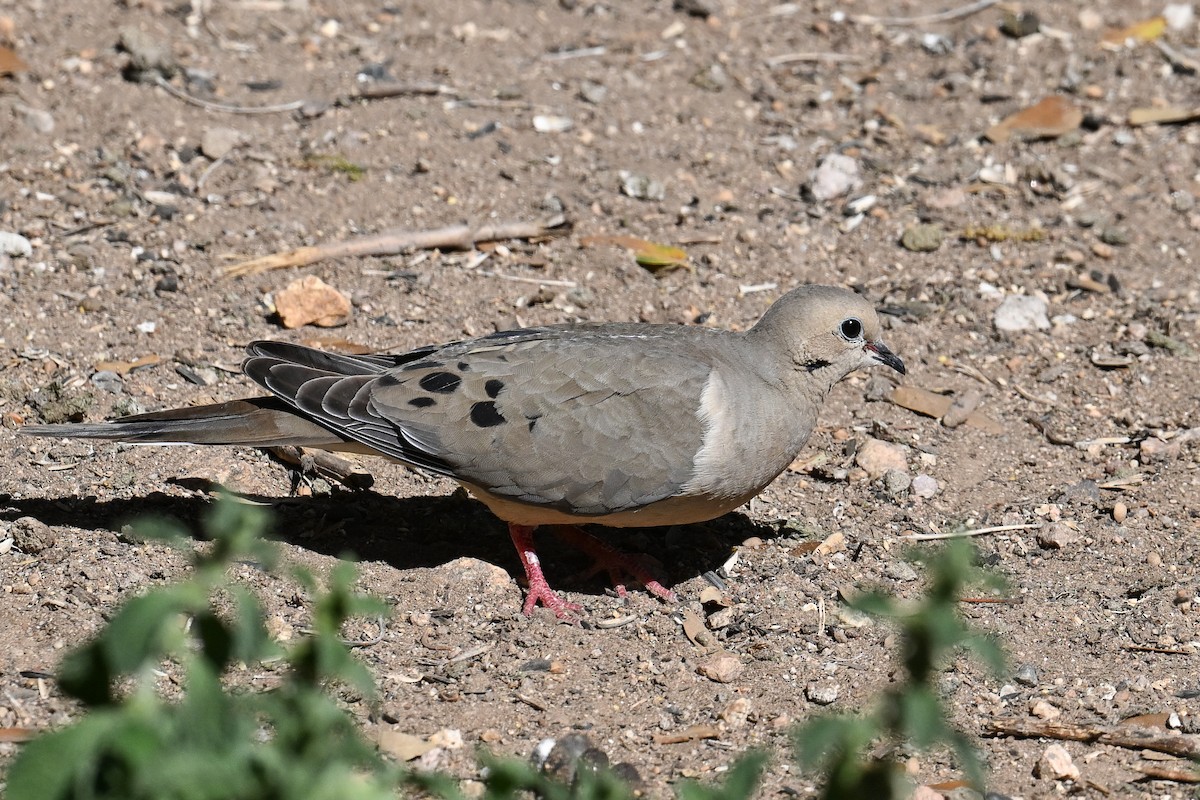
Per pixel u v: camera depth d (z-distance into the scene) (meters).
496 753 8.34
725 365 9.97
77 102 15.28
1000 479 11.73
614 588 10.30
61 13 16.67
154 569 9.74
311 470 11.22
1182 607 10.02
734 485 9.92
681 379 9.73
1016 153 16.20
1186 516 11.12
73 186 14.24
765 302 13.88
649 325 10.59
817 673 9.32
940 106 17.08
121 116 15.17
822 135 16.42
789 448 10.20
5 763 7.75
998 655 5.96
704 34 18.19
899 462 11.73
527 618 9.82
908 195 15.49
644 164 15.68
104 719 5.56
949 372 13.10
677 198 15.20
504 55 17.34
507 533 10.94
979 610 10.04
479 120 16.00
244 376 12.20
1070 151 16.30
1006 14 18.50
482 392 9.70
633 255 14.28
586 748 8.29
